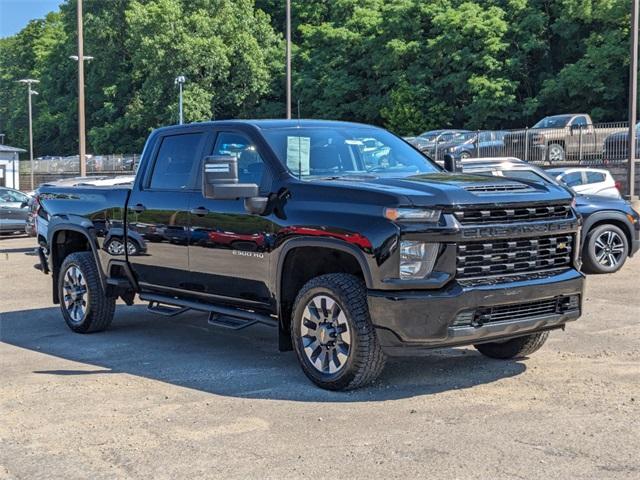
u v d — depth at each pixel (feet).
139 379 21.63
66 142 272.31
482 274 18.69
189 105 214.28
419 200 18.29
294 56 221.46
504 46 172.55
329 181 20.51
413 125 185.57
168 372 22.38
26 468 15.12
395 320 18.11
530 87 180.24
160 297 25.35
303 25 229.86
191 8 223.92
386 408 18.26
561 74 164.55
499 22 173.37
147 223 25.04
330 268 20.98
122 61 245.86
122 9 241.35
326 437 16.35
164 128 25.66
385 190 18.83
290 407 18.57
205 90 221.87
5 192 80.64
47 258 30.53
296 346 20.39
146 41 215.92
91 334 28.45
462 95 187.01
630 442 15.67
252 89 225.56
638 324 28.12
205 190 20.62
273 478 14.24
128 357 24.48
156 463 15.16
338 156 22.45
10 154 174.19
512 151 100.53
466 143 103.81
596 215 41.01
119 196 26.40
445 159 24.64
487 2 188.14
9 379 21.91
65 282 29.01
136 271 25.91
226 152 23.11
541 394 19.24
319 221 19.47
